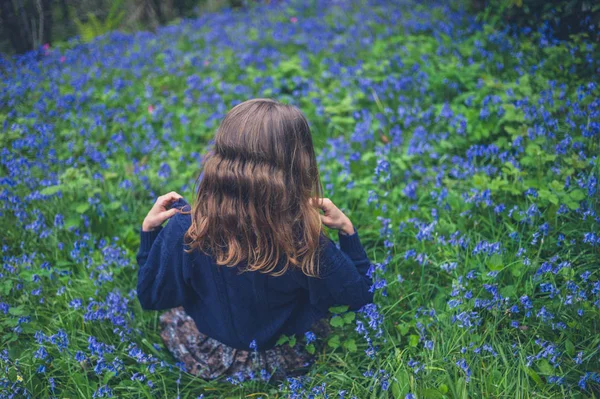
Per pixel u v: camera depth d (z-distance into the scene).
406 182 3.34
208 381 2.32
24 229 3.14
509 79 4.20
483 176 2.99
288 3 7.58
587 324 2.22
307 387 2.22
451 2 5.94
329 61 5.09
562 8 4.37
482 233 2.86
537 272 2.30
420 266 2.71
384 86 4.35
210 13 7.92
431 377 2.09
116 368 2.21
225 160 1.78
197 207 1.85
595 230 2.60
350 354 2.34
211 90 4.73
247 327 2.07
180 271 1.99
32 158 3.96
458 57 4.56
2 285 2.60
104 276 2.71
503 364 2.15
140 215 3.35
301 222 1.83
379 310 2.40
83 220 3.14
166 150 4.11
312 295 2.01
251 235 1.82
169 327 2.43
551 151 3.19
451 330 2.27
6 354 2.27
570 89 3.82
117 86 4.85
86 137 4.18
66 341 2.32
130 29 7.68
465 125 3.51
